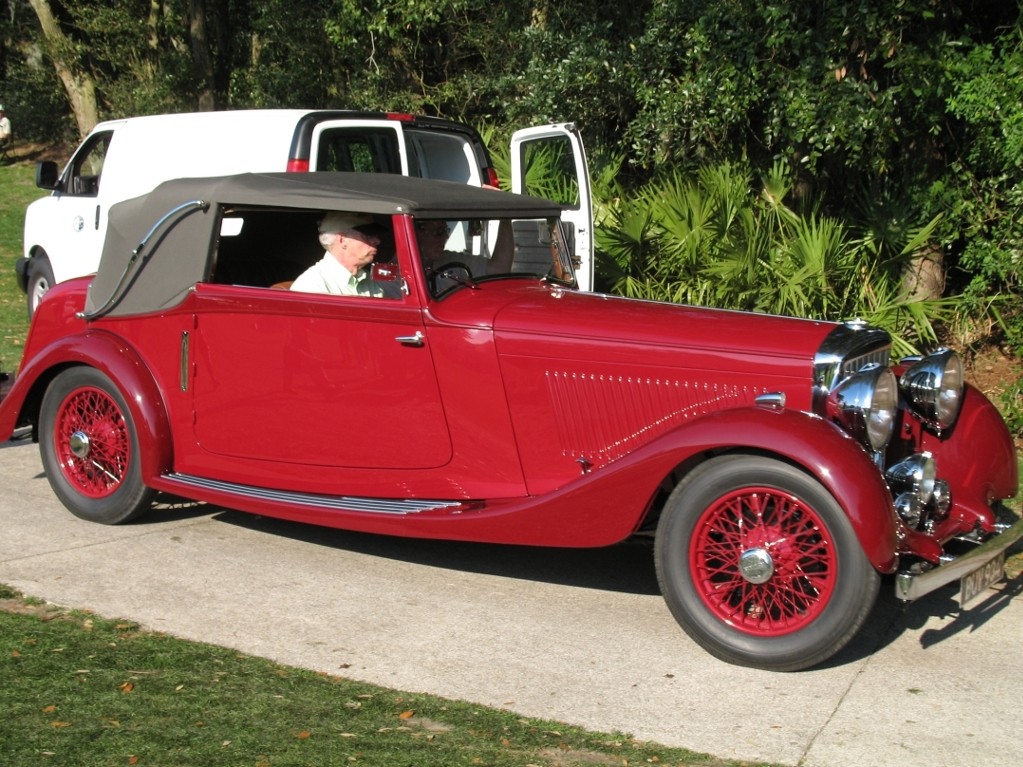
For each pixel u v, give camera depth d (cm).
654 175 1028
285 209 510
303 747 339
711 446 405
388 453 493
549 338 461
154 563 513
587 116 1060
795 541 404
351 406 495
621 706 379
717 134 977
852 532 385
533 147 981
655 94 948
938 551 419
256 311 509
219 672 395
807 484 393
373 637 435
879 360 469
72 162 965
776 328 452
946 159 890
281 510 501
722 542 418
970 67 776
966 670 411
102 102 2217
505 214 528
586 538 439
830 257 851
